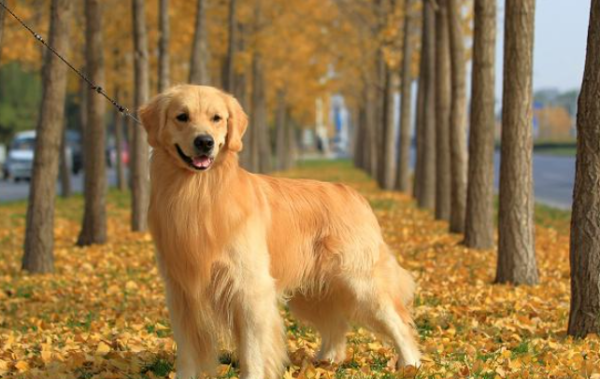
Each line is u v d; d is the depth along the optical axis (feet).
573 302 24.06
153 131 17.98
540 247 47.52
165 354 21.71
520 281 33.58
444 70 59.16
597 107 22.74
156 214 18.03
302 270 19.69
